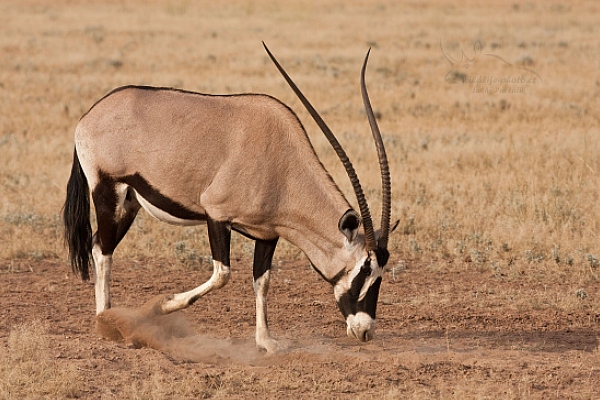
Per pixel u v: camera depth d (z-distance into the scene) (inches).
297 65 3540.8
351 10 6018.7
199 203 1013.8
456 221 1567.4
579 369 928.3
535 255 1405.0
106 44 4232.3
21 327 1017.5
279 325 1122.7
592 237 1469.0
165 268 1368.1
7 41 4190.5
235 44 4229.8
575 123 2468.0
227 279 1003.9
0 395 803.4
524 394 842.2
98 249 1094.4
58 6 6269.7
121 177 1043.3
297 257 1423.5
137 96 1046.4
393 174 1865.2
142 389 830.5
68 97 2871.6
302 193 988.6
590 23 5167.3
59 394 821.9
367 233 952.9
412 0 6471.5
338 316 1162.0
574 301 1205.1
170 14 5890.8
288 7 6235.2
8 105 2689.5
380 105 2770.7
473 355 976.3
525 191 1734.7
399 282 1314.0
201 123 1002.7
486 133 2315.5
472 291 1274.6
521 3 6259.8
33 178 1820.9
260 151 982.4
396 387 863.1
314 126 2465.6
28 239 1443.2
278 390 852.6
